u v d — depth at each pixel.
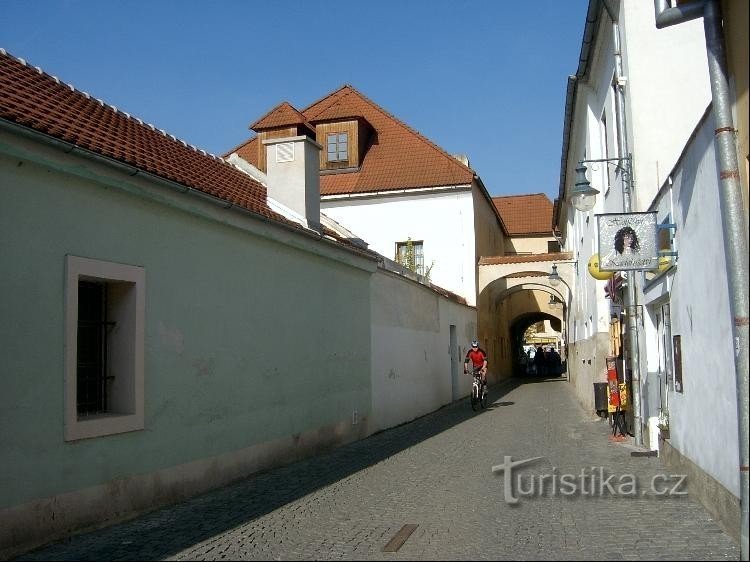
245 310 11.33
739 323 6.10
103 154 8.02
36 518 7.10
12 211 6.99
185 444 9.60
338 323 15.33
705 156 7.48
